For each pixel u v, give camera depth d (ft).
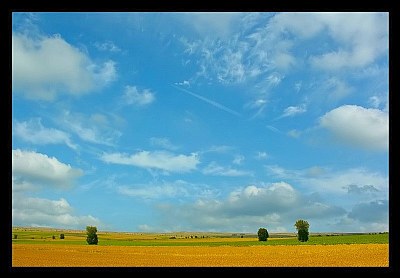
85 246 189.26
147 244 225.56
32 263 107.34
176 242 249.14
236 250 163.22
